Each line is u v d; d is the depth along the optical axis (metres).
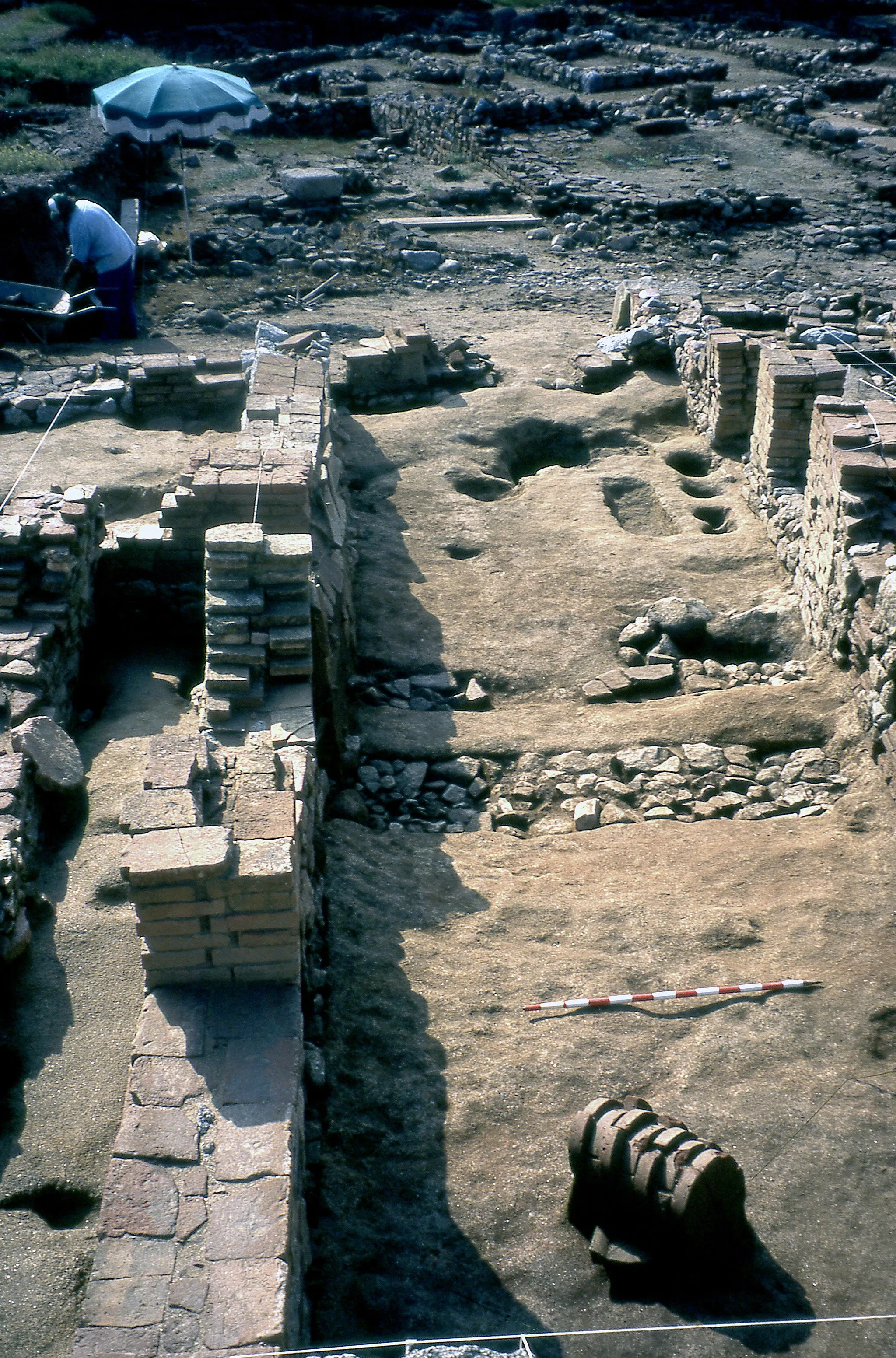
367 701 8.64
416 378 13.03
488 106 23.09
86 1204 4.62
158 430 11.44
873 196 19.78
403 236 18.31
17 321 13.71
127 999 5.41
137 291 16.06
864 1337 4.28
